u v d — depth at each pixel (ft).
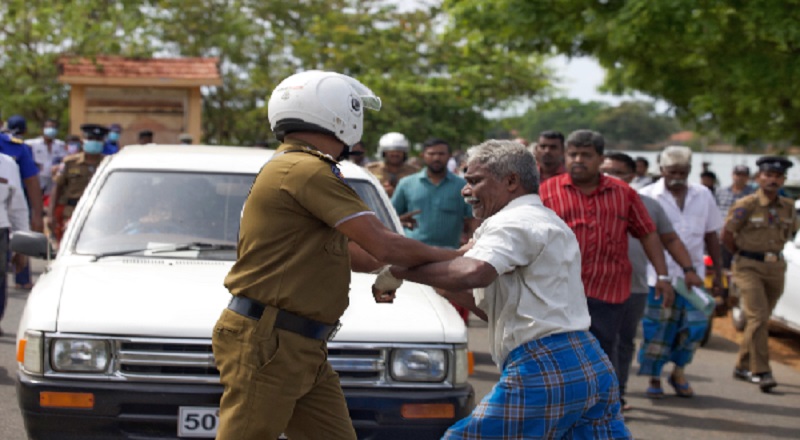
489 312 13.39
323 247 12.48
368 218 12.39
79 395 15.38
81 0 88.58
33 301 16.62
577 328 13.15
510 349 13.10
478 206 13.73
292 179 12.28
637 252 24.89
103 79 70.23
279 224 12.32
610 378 13.29
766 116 44.24
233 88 95.40
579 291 13.41
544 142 26.91
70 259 18.54
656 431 24.30
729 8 37.81
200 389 15.44
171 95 71.77
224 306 16.14
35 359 15.60
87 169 41.29
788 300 35.91
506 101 94.89
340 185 12.40
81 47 85.40
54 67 86.17
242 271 12.53
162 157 21.06
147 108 71.82
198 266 18.29
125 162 20.79
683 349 27.71
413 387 16.01
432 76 94.38
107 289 16.67
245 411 12.38
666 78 46.44
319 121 12.62
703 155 115.75
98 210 19.69
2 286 28.78
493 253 12.69
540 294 12.97
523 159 13.52
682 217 28.81
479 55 92.99
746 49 40.19
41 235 19.93
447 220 28.81
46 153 64.69
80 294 16.44
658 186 29.17
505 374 13.05
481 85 92.68
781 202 30.12
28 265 38.52
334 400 13.23
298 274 12.35
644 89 47.44
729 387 29.66
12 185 28.40
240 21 94.22
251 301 12.41
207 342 15.52
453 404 16.03
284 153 12.59
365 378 15.92
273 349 12.30
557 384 12.81
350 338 15.84
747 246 30.07
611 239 21.85
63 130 91.04
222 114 96.07
